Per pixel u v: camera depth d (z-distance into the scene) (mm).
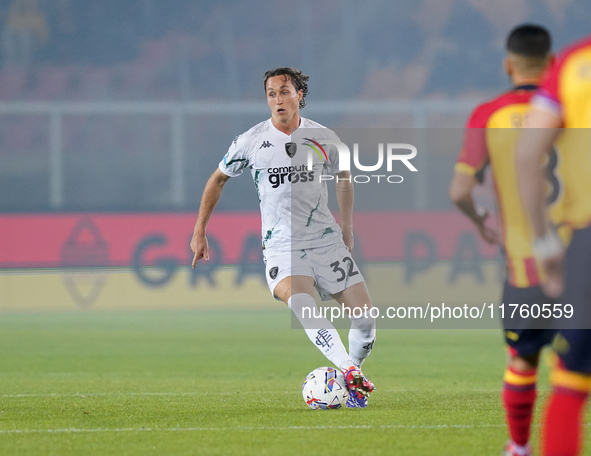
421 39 108312
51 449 13141
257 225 62875
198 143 94500
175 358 32406
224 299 61938
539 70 11805
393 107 80875
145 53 106875
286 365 29922
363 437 13797
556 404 9430
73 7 107125
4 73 103250
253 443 13352
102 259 62375
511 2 107250
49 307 60625
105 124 96250
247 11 110062
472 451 12578
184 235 62906
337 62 107875
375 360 31312
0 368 28922
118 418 16422
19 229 62250
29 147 96938
